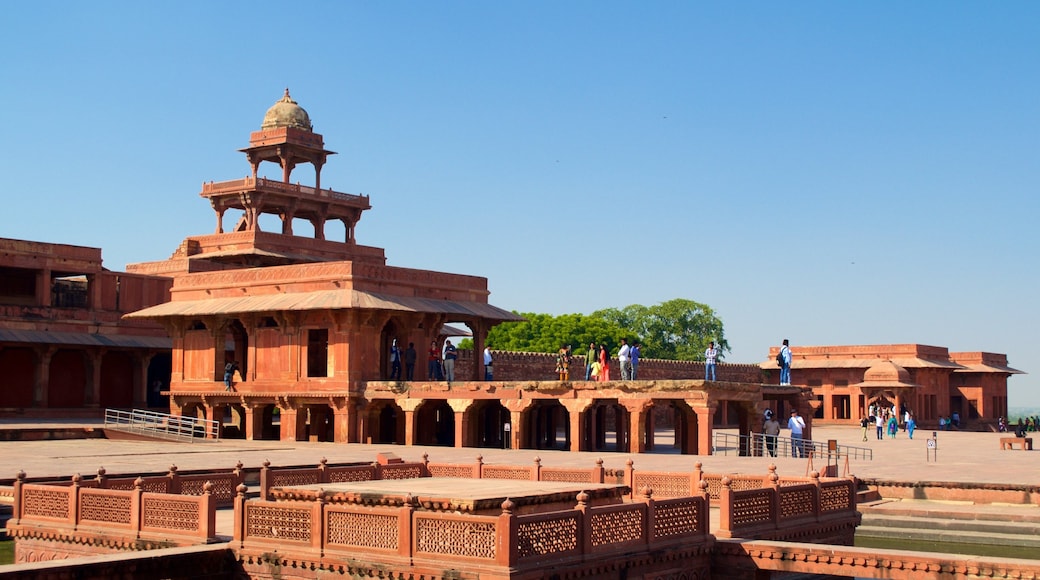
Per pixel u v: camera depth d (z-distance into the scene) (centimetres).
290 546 1528
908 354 7100
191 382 4322
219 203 6312
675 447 4112
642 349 10131
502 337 9144
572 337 9031
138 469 2659
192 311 4256
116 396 5278
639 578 1502
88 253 5197
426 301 4162
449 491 1639
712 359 3716
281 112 6328
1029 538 2139
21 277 5234
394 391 3803
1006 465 3005
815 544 1691
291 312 4028
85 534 1748
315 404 4012
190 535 1645
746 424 3625
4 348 4922
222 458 3073
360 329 3928
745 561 1631
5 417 4794
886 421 6606
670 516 1587
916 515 2355
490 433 4041
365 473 2308
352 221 6631
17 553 1841
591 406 3481
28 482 2017
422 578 1378
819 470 2614
